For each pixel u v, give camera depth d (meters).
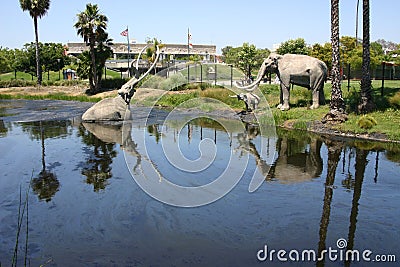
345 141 13.73
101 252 5.93
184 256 5.82
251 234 6.54
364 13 15.95
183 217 7.20
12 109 25.53
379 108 16.92
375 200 8.02
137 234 6.53
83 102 30.58
